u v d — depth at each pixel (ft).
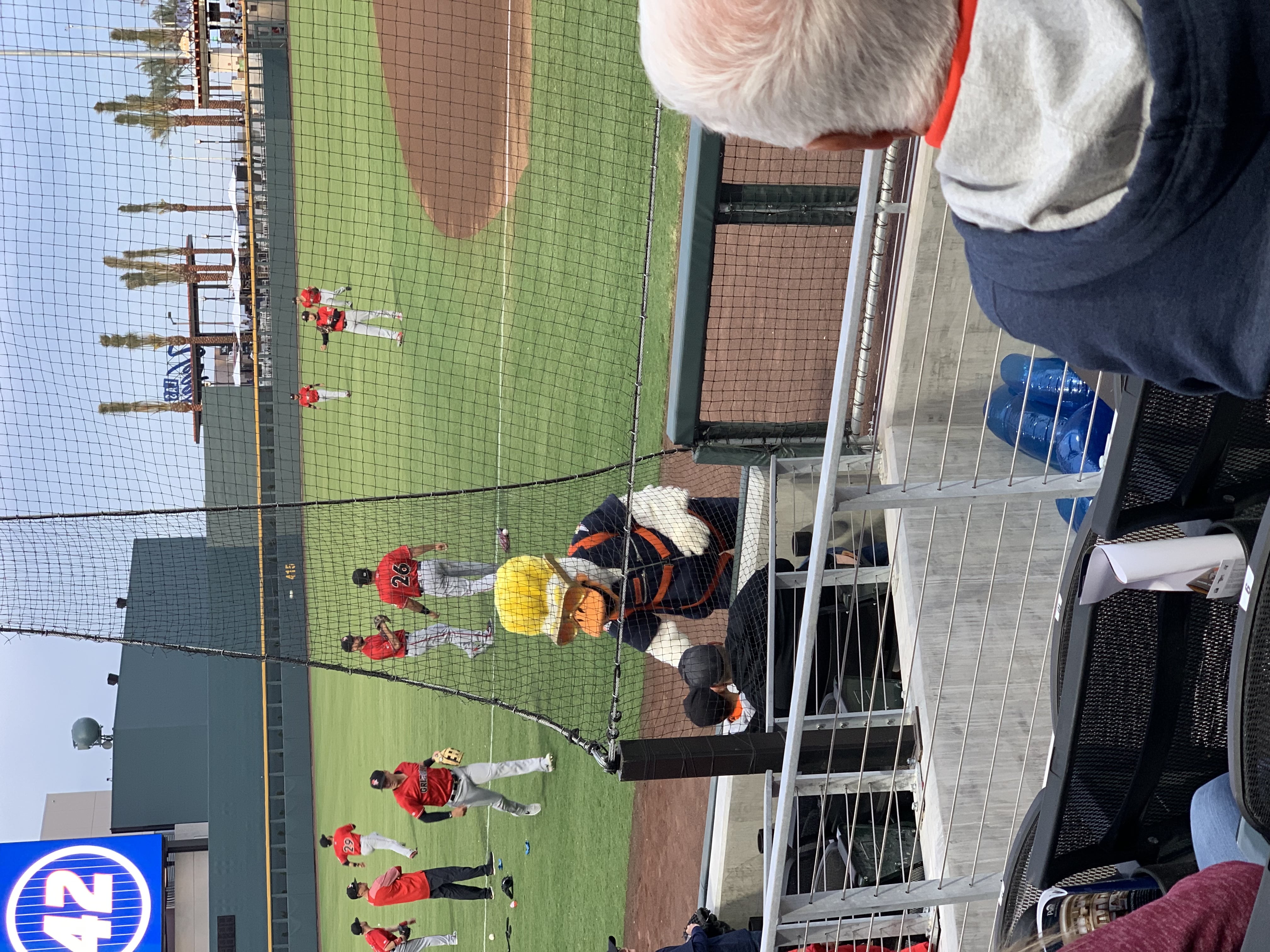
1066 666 6.61
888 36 2.89
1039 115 2.91
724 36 3.00
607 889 23.35
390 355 45.44
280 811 59.06
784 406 18.01
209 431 55.36
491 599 30.17
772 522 15.38
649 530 17.80
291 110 55.31
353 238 50.70
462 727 33.53
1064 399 13.24
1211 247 2.89
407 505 38.81
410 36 41.39
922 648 13.98
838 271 17.90
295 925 58.08
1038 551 14.37
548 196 28.63
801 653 9.00
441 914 38.17
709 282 14.56
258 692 59.57
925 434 15.06
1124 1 2.77
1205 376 3.18
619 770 14.97
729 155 15.44
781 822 9.76
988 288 3.59
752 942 16.05
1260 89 2.65
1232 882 3.64
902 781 14.06
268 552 49.42
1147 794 6.72
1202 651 6.33
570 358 27.25
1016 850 7.44
